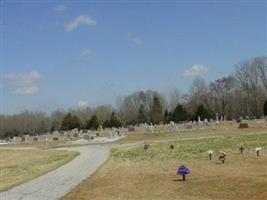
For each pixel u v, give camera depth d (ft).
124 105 481.46
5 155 190.19
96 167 112.06
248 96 407.03
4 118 487.61
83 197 68.80
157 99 383.24
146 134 247.91
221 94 424.46
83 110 508.94
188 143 163.53
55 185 84.02
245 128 222.69
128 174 91.09
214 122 296.51
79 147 205.87
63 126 388.57
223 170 86.94
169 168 96.53
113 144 206.28
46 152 190.39
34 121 488.85
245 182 69.10
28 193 76.38
